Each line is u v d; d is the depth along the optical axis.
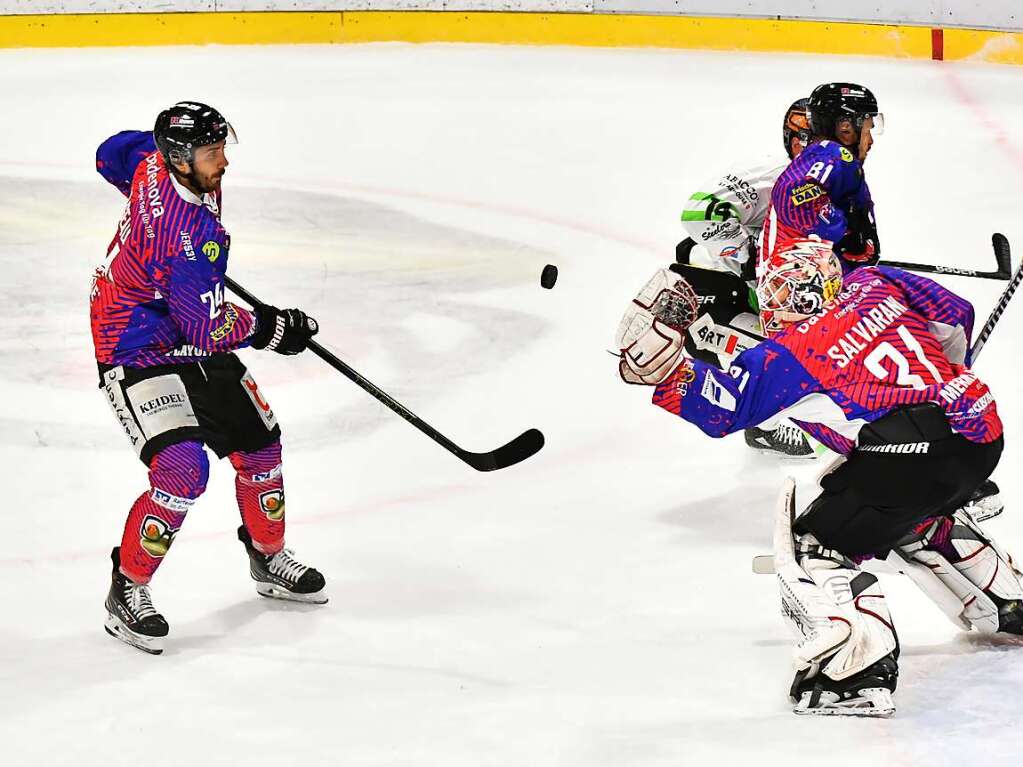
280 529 14.42
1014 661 12.16
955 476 11.52
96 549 16.02
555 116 34.91
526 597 14.45
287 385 20.78
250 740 11.09
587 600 14.30
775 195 16.56
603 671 12.46
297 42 43.62
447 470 18.20
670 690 11.96
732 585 14.55
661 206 28.78
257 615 14.22
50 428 19.27
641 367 11.30
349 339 22.30
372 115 35.16
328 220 27.83
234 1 43.31
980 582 12.57
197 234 12.73
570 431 19.41
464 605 14.30
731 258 18.22
